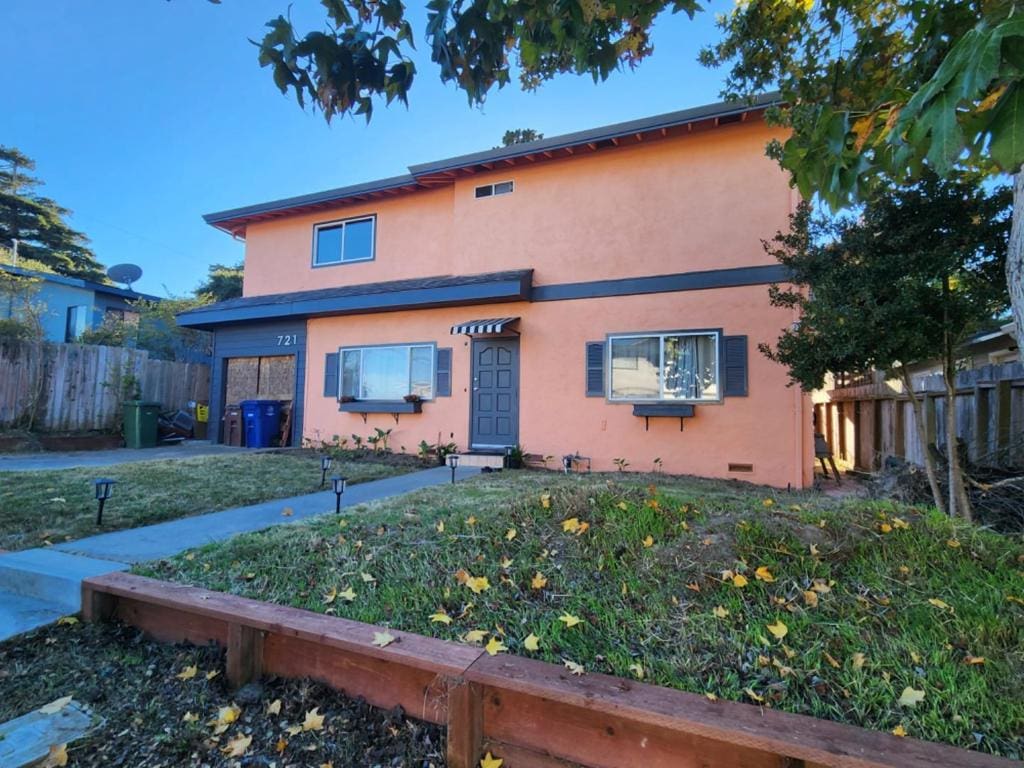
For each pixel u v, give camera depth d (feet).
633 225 26.55
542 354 28.19
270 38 7.08
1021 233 7.45
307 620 8.20
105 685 8.27
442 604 8.80
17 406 32.83
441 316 30.99
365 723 7.38
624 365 26.45
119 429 36.78
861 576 8.34
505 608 8.50
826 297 15.15
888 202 14.37
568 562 9.62
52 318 52.19
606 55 8.73
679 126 24.81
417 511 14.17
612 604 8.30
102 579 10.32
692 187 25.50
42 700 7.86
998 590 7.83
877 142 6.66
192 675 8.48
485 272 29.68
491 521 11.56
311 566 10.52
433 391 30.91
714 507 11.51
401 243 33.42
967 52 4.24
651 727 6.03
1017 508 13.93
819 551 8.84
